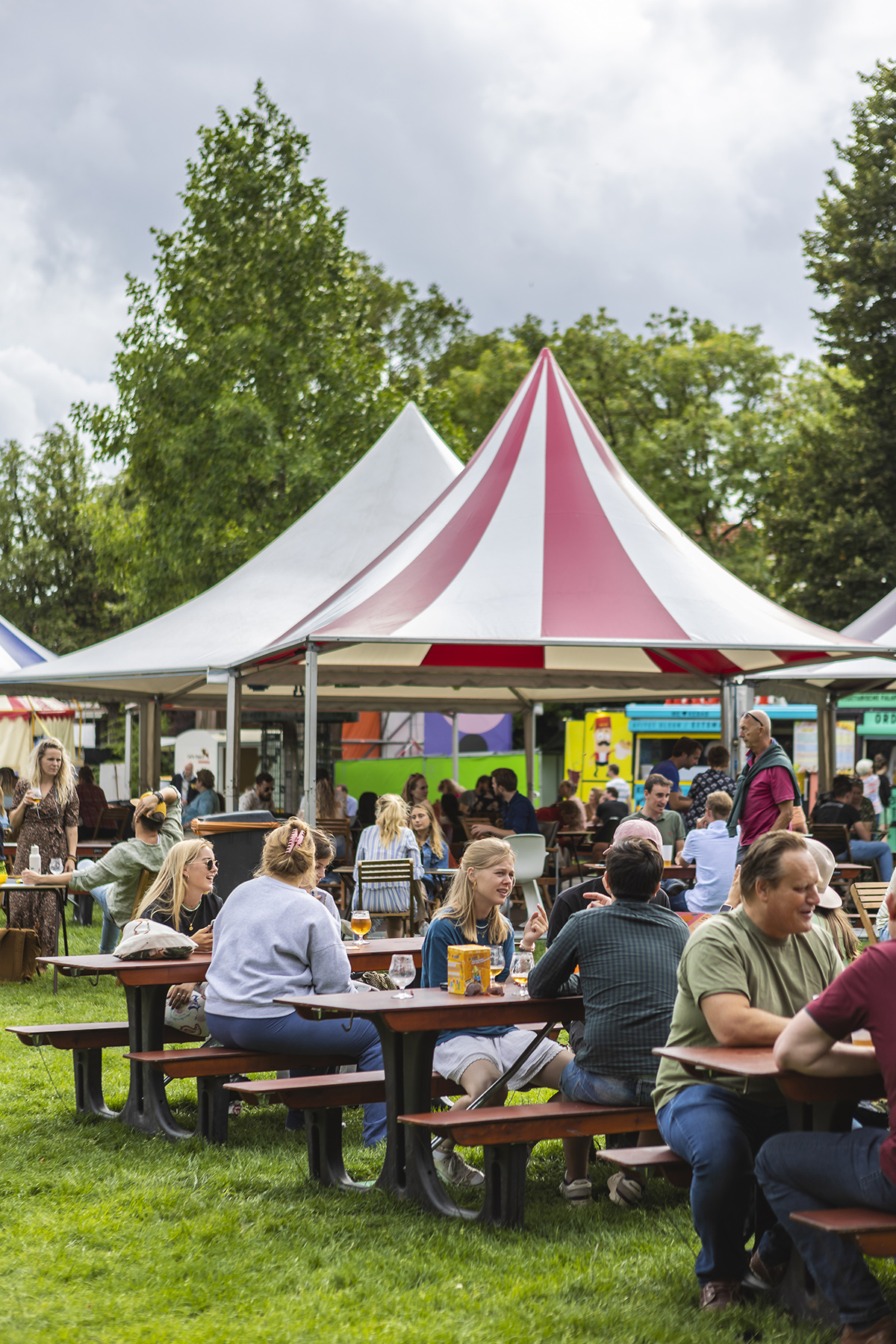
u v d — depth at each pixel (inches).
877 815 640.4
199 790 587.5
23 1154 184.2
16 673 542.0
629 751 832.9
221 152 894.4
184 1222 153.2
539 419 453.7
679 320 1178.6
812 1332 121.2
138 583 952.3
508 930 194.7
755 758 316.5
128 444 882.8
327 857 245.8
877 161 921.5
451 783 577.0
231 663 451.2
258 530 853.2
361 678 538.3
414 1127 163.3
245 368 860.6
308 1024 188.2
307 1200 164.1
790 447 1049.5
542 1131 154.5
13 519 1492.4
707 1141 131.6
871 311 895.1
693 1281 137.0
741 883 140.9
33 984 338.3
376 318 1283.2
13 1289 132.1
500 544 410.3
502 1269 140.4
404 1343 119.7
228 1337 120.3
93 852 505.4
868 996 114.4
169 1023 216.2
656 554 417.1
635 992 161.0
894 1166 113.2
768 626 394.6
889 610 577.6
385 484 606.9
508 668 554.3
